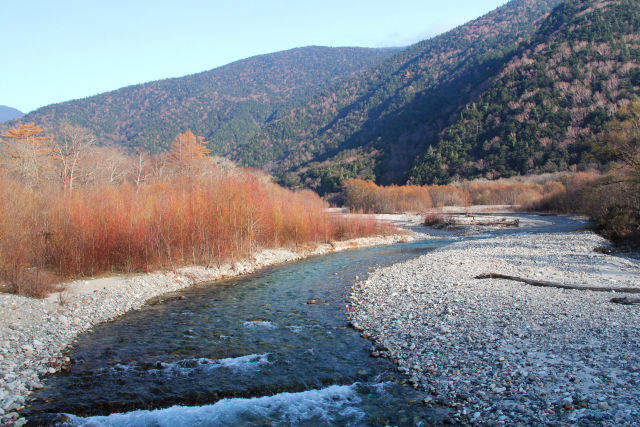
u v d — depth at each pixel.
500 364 8.21
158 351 10.23
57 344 10.80
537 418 6.16
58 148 45.50
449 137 117.25
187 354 9.98
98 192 25.78
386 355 9.45
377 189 85.38
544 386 7.10
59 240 19.91
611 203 38.09
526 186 80.50
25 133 54.94
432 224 51.34
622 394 6.52
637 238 27.11
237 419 6.86
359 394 7.61
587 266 18.77
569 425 5.86
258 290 17.69
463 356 8.84
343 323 12.24
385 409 6.99
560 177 79.50
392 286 16.73
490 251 24.73
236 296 16.61
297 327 12.01
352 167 136.50
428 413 6.75
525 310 11.69
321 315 13.27
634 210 31.66
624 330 9.47
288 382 8.23
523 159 95.44
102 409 7.31
